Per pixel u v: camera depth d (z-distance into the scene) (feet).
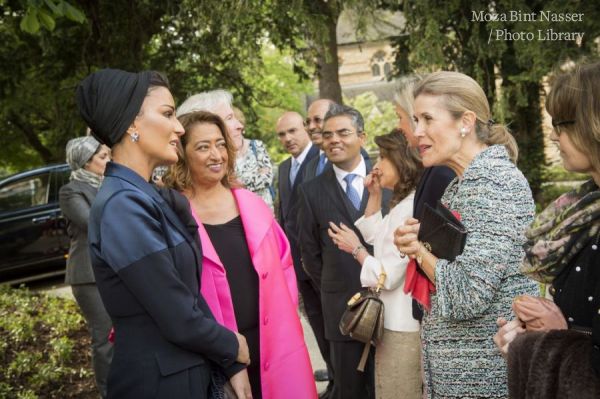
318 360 17.71
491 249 7.35
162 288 6.88
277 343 9.47
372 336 10.30
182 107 13.65
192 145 9.76
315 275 13.30
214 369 7.63
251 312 9.61
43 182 33.63
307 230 13.09
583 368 5.67
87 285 14.56
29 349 19.17
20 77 45.27
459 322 7.86
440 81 7.96
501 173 7.57
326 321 12.52
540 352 5.97
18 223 32.50
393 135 10.82
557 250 6.01
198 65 44.70
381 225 10.88
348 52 151.33
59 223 33.22
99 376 14.66
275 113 81.10
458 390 7.89
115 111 7.26
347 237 11.52
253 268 9.75
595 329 5.53
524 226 7.47
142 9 41.32
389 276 10.30
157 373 6.98
